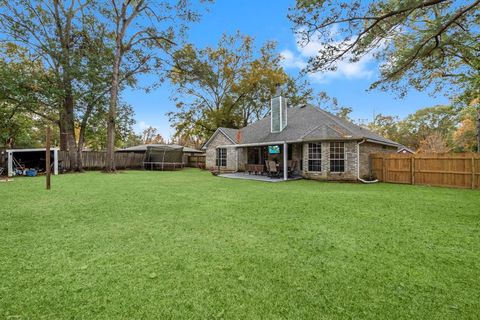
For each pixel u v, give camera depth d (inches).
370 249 144.3
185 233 170.2
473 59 292.5
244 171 777.6
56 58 655.1
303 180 554.6
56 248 141.6
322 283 106.0
